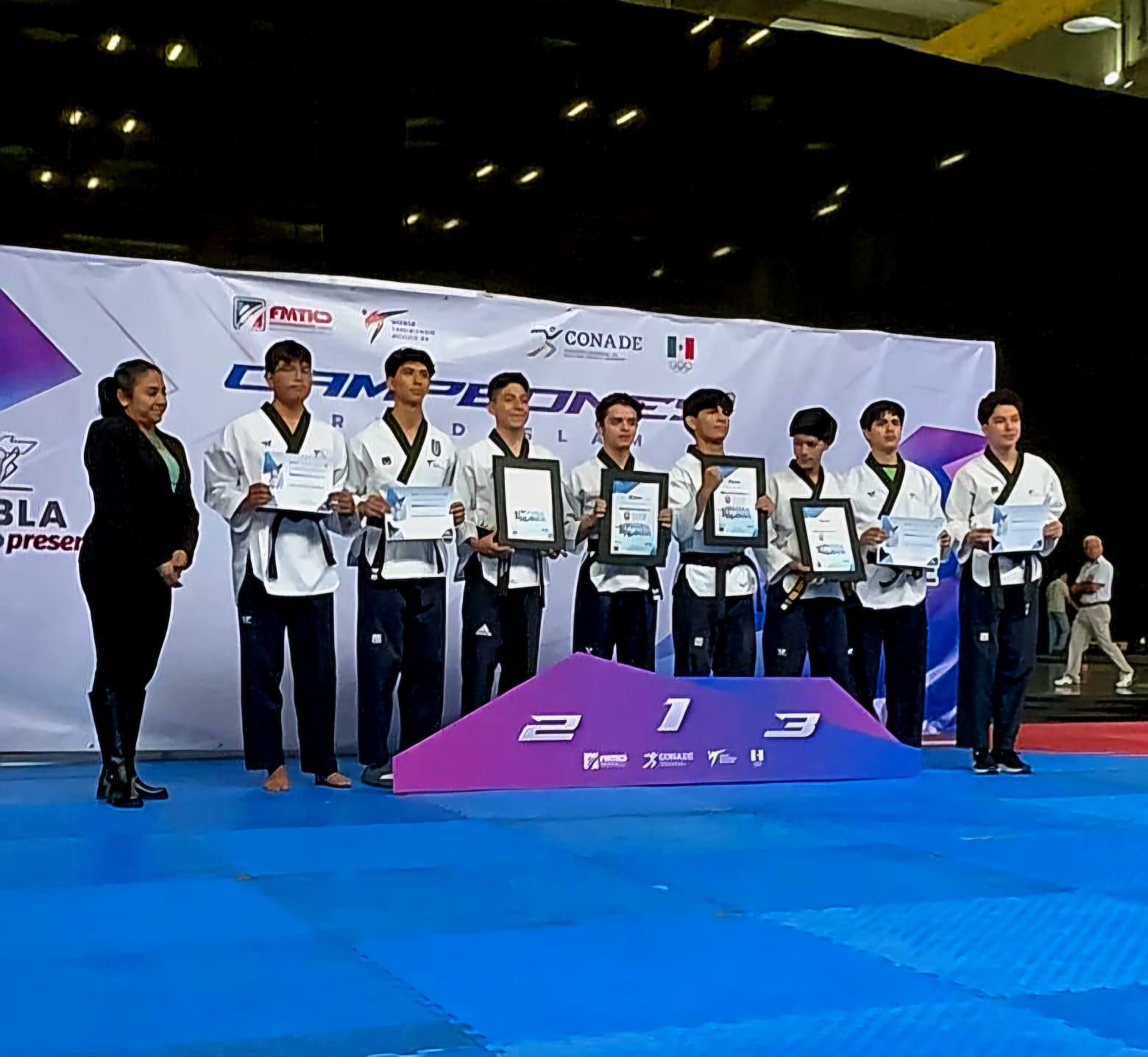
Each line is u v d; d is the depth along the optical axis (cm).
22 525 686
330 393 740
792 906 366
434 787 587
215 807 544
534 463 642
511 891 382
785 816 534
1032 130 1222
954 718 884
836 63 1145
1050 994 284
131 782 550
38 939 321
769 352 828
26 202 950
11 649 685
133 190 977
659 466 802
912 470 736
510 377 653
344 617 758
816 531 695
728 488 679
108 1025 255
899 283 1195
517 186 1075
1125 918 359
